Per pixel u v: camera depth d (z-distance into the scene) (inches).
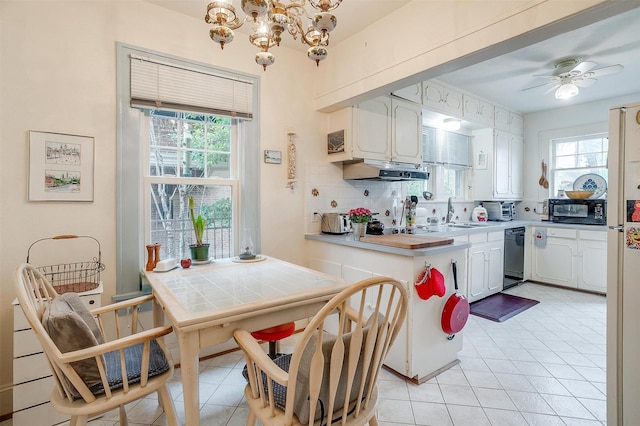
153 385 48.6
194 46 89.6
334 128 115.3
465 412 68.3
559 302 138.9
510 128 173.8
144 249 85.6
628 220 56.1
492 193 163.0
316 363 35.9
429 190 158.7
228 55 95.7
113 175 78.1
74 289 66.7
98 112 76.1
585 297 145.4
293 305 53.5
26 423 59.3
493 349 96.7
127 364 52.8
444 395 74.2
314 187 115.4
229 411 69.8
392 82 86.4
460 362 89.1
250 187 101.0
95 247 76.2
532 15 59.2
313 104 115.1
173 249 91.3
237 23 49.8
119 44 78.3
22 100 67.7
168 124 90.5
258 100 102.0
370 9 84.6
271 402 40.4
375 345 42.3
